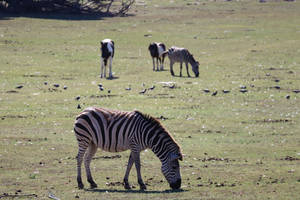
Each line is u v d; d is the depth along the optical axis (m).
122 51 100.56
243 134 45.62
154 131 28.17
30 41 105.31
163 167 28.12
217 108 56.50
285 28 127.62
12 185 30.59
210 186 29.84
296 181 30.97
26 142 42.59
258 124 49.47
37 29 121.06
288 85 69.44
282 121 50.62
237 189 28.98
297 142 42.59
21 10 149.25
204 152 39.38
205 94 64.00
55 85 68.75
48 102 59.34
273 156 38.09
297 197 27.08
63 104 58.31
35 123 49.72
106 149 29.41
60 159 37.59
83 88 68.00
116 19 145.38
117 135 28.92
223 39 113.88
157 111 54.44
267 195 27.50
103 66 85.12
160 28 128.62
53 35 113.81
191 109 55.94
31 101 59.81
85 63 87.19
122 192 28.39
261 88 67.62
